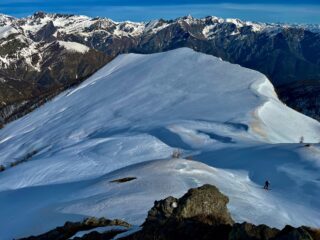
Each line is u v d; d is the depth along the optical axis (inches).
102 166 4441.4
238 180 2952.8
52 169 4456.2
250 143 4596.5
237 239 1072.8
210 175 2613.2
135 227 1435.8
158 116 7372.1
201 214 1275.8
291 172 3201.3
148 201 2055.9
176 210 1282.0
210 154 4360.2
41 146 7864.2
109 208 1989.4
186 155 4576.8
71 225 1654.8
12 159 7608.3
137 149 5036.9
